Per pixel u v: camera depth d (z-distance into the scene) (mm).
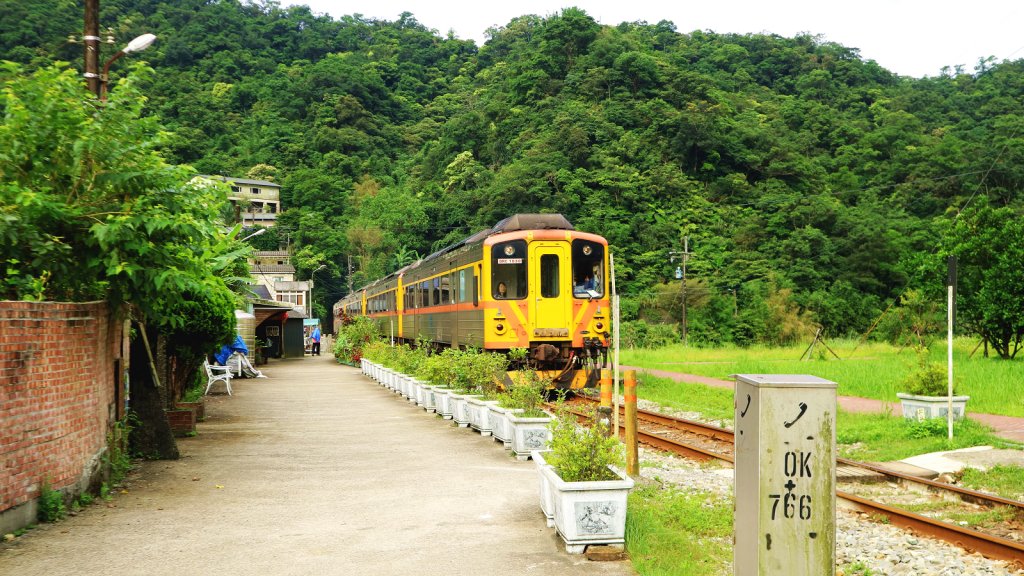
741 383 4309
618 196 72812
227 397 20812
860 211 72875
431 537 6652
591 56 93125
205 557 6086
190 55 130375
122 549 6301
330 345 62312
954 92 104438
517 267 17359
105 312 8852
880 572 6188
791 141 87562
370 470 9789
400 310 30781
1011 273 28438
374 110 124312
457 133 94375
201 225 9211
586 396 17438
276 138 110188
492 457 10688
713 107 83938
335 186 101062
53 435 7359
